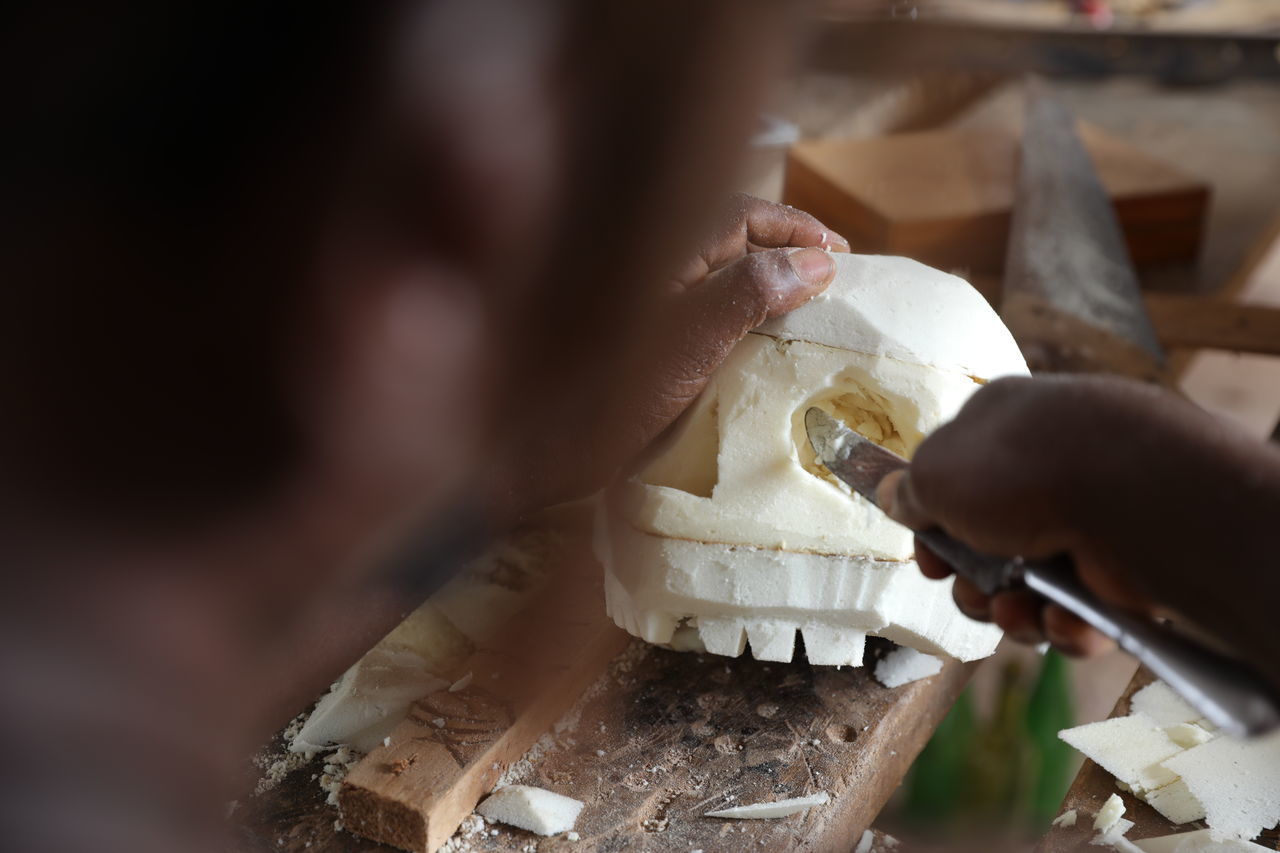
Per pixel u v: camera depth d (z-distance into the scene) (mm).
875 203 2117
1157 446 481
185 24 169
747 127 197
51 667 214
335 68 177
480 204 189
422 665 990
